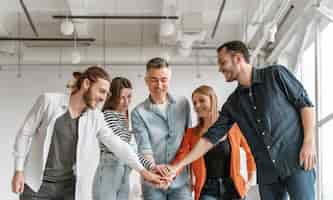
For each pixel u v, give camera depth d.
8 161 10.27
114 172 5.06
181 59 10.45
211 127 4.61
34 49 10.40
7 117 10.42
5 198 10.15
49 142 4.00
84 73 4.12
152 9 9.69
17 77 10.55
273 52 9.63
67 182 4.04
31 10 9.76
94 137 4.13
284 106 4.02
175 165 4.75
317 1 7.35
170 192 5.14
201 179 5.14
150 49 10.39
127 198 5.21
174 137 5.19
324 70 7.57
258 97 4.09
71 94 4.12
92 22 10.25
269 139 4.03
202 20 9.23
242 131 4.23
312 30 8.08
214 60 10.59
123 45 10.89
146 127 5.18
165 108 5.23
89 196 4.04
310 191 3.97
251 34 9.80
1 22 10.12
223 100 10.57
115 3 9.51
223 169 5.15
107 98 5.20
